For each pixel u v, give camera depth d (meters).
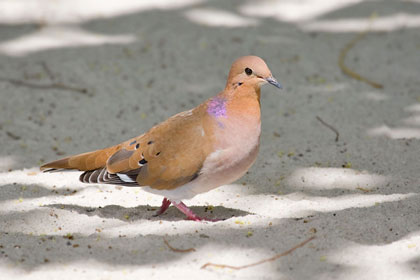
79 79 15.24
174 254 8.05
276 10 19.36
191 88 14.93
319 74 15.59
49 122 13.41
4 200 10.02
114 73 15.53
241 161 8.72
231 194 10.40
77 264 7.86
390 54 16.53
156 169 8.77
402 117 13.44
